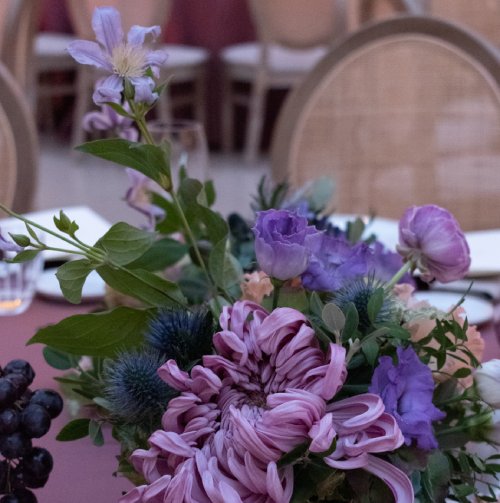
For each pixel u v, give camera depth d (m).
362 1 2.59
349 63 1.87
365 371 0.54
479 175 1.85
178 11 5.24
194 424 0.50
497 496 0.62
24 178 1.80
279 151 1.88
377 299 0.53
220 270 0.65
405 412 0.52
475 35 1.82
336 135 1.88
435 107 1.85
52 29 5.36
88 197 4.27
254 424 0.48
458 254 0.62
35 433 0.56
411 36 1.85
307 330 0.49
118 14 0.59
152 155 0.61
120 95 0.59
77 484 0.72
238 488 0.48
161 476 0.51
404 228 0.64
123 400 0.54
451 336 0.62
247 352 0.50
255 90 4.92
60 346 0.60
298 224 0.56
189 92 5.32
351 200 1.89
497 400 0.58
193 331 0.56
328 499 0.54
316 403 0.47
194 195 0.67
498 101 1.81
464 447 0.59
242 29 5.23
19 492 0.59
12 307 1.14
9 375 0.57
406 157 1.87
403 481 0.49
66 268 0.58
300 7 4.64
